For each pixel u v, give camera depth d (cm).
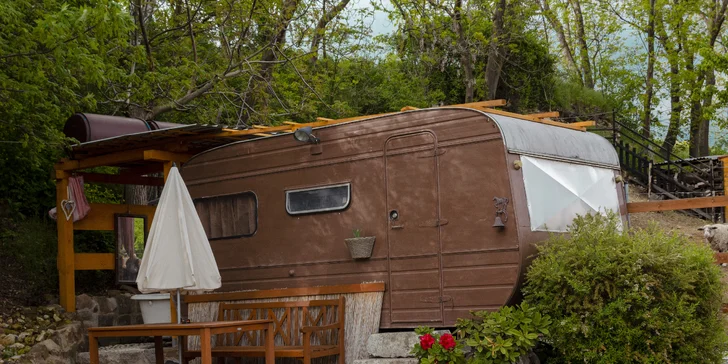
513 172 759
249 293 911
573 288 715
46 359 920
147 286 782
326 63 1786
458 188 784
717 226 1438
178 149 991
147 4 1407
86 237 1293
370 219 843
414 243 808
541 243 766
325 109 1786
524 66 2341
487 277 757
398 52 2103
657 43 2845
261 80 1523
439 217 793
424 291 795
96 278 1216
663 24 2727
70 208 1073
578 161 872
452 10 1938
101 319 1088
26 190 1279
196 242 801
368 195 848
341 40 1725
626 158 2025
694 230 1658
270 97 1576
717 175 1834
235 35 1482
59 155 1198
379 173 841
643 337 705
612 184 930
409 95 2103
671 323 702
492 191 762
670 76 2722
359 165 858
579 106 2608
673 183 1911
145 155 971
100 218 1118
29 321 993
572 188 845
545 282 725
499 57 2133
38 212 1292
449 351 715
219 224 973
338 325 820
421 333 746
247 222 948
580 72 2958
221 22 1431
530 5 2141
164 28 1471
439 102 2198
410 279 806
